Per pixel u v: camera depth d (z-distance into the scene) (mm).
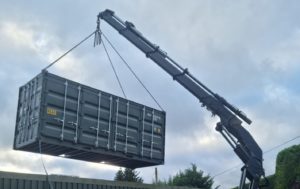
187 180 46938
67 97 14359
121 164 17250
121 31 17047
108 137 15234
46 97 13836
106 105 15422
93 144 14750
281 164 29719
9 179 13945
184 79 16406
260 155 15367
